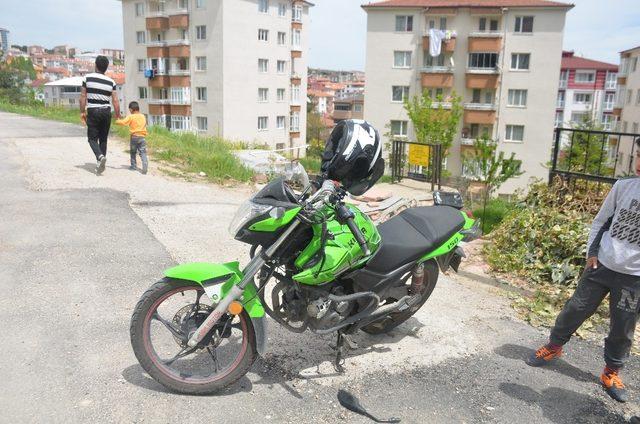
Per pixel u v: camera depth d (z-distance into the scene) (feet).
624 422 11.28
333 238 11.20
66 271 17.30
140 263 18.43
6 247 18.99
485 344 14.35
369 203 28.17
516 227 20.72
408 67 136.98
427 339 14.47
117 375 11.85
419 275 13.24
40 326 13.73
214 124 155.94
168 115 166.81
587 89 239.30
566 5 124.06
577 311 12.31
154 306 11.10
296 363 12.94
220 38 148.05
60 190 27.40
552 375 12.97
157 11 160.86
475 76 131.23
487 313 16.30
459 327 15.25
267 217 10.54
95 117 30.04
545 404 11.77
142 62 170.30
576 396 12.12
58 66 647.97
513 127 133.18
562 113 243.60
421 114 112.06
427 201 30.07
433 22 133.59
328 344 13.92
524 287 18.07
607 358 12.12
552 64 127.54
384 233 12.98
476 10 128.57
